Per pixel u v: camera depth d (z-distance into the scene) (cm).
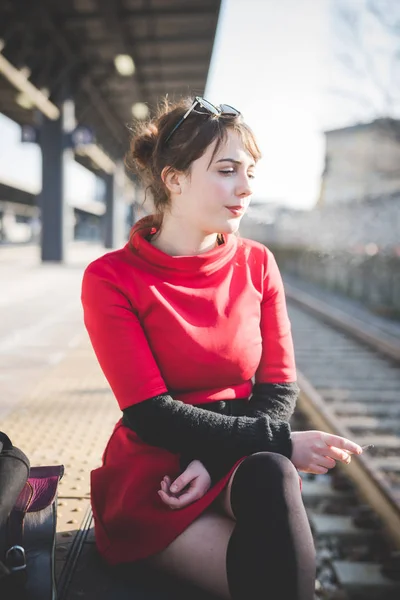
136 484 142
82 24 1390
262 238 3011
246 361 148
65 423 301
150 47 1524
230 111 139
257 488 119
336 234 2036
